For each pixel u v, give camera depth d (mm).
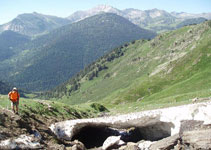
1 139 20422
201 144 21625
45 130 28109
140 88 150000
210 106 26172
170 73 142125
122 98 149625
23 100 34844
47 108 36031
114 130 38812
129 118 32781
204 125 25609
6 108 27797
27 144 21625
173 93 81312
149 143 27375
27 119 27812
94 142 35219
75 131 33250
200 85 73750
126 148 27594
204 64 114312
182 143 23844
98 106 59375
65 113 38906
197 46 138375
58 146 25219
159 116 30203
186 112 27688
